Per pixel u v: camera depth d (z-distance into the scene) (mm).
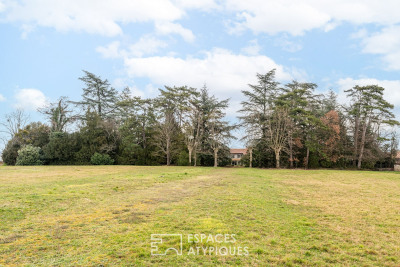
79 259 4996
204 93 48844
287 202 10961
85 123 49125
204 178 20094
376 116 42625
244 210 9070
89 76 51625
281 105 43000
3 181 17125
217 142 43906
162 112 48844
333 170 37438
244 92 44469
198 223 7391
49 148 44312
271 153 44250
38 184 15273
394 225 7742
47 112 49375
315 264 4980
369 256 5426
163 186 14875
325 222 7938
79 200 10406
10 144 47344
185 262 4926
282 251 5555
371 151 44062
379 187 17312
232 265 4832
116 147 48969
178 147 45750
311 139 42188
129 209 9023
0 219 7578
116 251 5395
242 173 26562
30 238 6125
